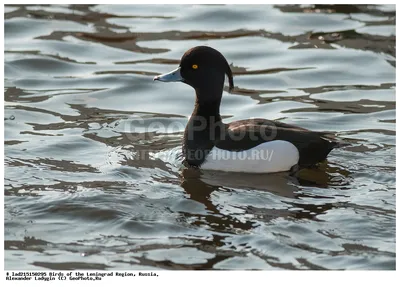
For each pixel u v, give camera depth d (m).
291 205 11.06
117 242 10.09
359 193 11.41
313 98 15.88
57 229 10.45
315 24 19.70
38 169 12.48
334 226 10.38
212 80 12.36
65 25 19.67
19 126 14.45
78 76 17.06
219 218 10.70
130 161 12.89
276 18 20.14
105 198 11.32
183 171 12.38
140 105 15.80
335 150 13.05
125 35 19.14
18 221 10.65
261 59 17.92
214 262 9.55
